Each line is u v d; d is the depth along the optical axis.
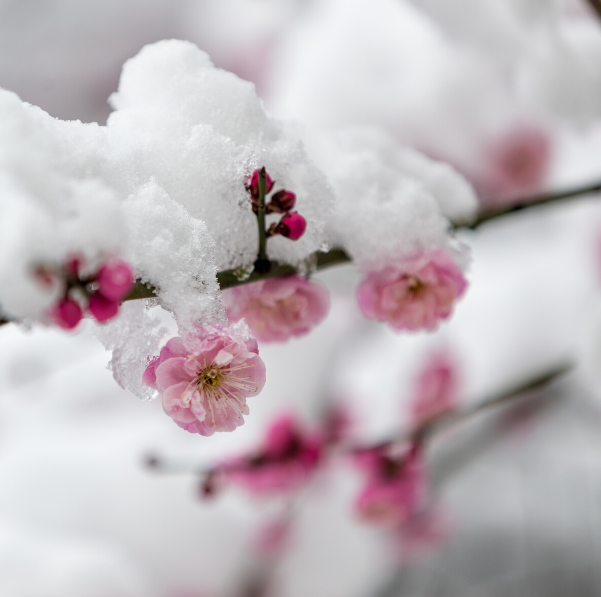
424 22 1.04
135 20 1.81
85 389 1.34
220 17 1.83
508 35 0.88
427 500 1.23
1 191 0.60
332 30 1.33
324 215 0.66
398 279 0.67
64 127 0.62
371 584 1.26
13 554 0.98
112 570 1.02
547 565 1.37
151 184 0.63
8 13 1.74
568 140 1.34
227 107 0.65
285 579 1.21
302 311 0.66
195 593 1.11
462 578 1.34
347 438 1.14
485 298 1.49
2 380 1.23
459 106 1.26
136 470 1.17
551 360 1.34
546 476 1.43
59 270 0.60
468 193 0.70
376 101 1.27
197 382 0.62
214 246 0.63
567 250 1.46
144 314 0.63
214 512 1.17
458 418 0.91
